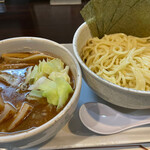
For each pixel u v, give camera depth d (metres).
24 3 0.57
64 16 0.52
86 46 0.32
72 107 0.19
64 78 0.24
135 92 0.19
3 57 0.27
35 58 0.28
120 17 0.31
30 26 0.48
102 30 0.33
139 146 0.23
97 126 0.24
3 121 0.20
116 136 0.23
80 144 0.22
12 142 0.16
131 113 0.26
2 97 0.22
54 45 0.26
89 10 0.29
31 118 0.21
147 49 0.31
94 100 0.28
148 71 0.27
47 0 0.58
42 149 0.22
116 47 0.31
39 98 0.22
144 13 0.30
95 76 0.22
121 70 0.28
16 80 0.24
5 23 0.50
